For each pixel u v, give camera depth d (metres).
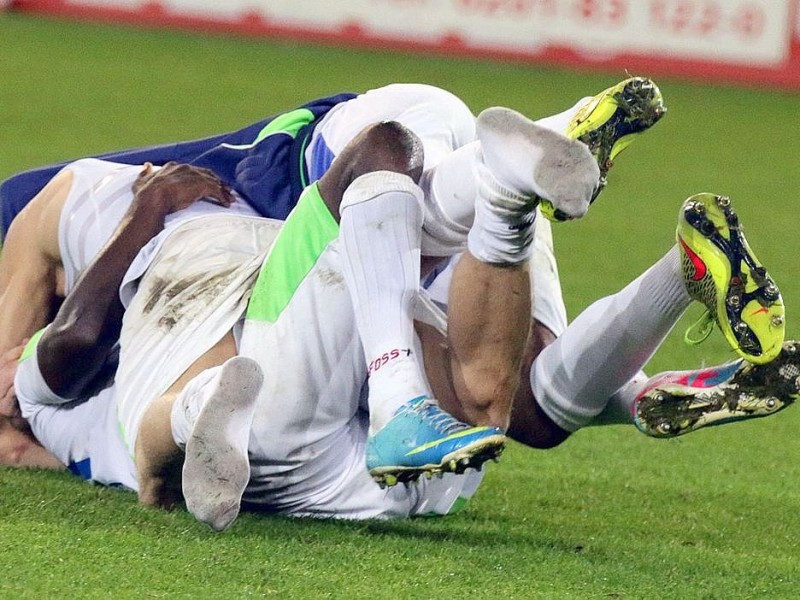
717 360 20.30
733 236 10.55
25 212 13.51
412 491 11.88
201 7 57.53
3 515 11.12
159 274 12.14
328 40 56.47
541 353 11.91
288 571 10.05
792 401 10.98
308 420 11.22
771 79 53.47
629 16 53.50
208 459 10.49
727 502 13.69
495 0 54.47
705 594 10.23
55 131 36.91
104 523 11.02
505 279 10.60
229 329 11.55
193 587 9.59
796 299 24.83
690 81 53.56
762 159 40.94
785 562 11.41
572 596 9.95
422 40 55.38
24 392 12.93
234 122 39.06
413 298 10.80
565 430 12.06
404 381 10.44
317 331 11.02
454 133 12.70
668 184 36.53
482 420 11.09
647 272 11.21
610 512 13.02
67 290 13.25
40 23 57.16
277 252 11.30
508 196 10.05
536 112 42.16
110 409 12.54
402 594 9.70
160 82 45.84
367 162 10.89
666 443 16.08
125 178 13.02
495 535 11.66
